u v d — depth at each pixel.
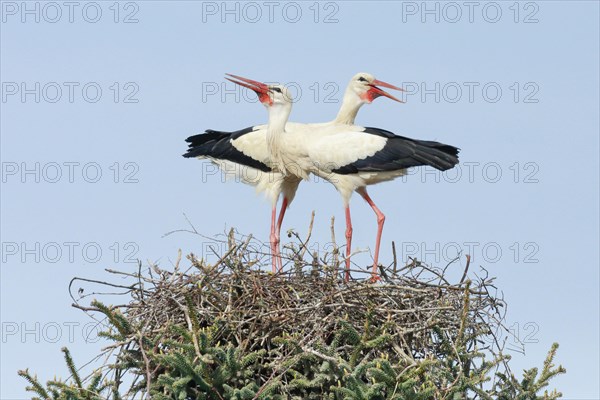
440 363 12.91
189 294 13.12
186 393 12.61
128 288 13.75
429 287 13.91
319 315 13.43
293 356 12.99
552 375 13.27
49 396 12.70
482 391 12.69
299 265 14.01
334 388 12.38
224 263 13.84
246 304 13.59
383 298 13.70
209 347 12.61
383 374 12.37
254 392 12.66
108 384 12.83
